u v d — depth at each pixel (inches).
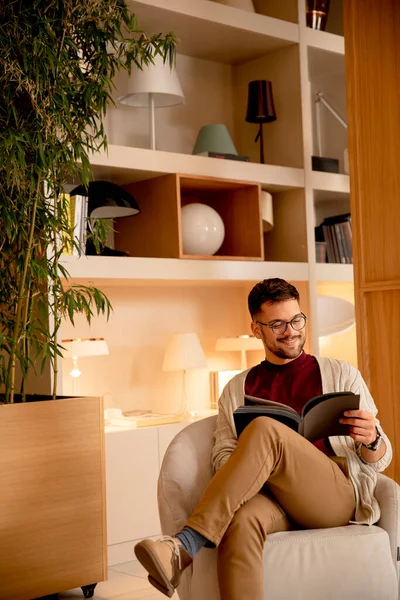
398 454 145.3
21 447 119.3
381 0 150.6
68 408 125.3
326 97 212.1
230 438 106.0
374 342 150.0
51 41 123.6
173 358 169.6
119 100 170.9
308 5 193.5
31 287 129.9
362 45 153.9
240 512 93.7
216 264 167.0
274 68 189.0
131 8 157.6
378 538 96.9
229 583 90.7
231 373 185.3
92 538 126.8
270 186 181.3
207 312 189.0
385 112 149.7
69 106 128.0
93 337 168.7
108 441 146.7
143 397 176.1
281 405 100.3
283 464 97.0
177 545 91.3
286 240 188.2
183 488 102.3
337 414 99.1
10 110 121.3
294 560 93.1
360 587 95.3
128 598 126.6
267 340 108.4
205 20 165.8
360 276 152.1
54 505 122.6
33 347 144.7
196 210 169.9
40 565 120.3
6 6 121.9
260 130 185.8
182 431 109.0
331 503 99.0
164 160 160.4
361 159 153.5
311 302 183.3
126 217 173.8
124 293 174.1
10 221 119.3
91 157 150.6
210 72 193.3
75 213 146.5
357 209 153.5
